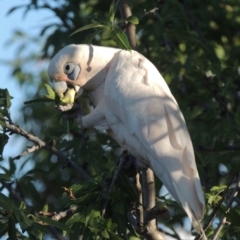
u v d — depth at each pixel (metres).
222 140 13.20
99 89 10.62
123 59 10.48
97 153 10.32
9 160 12.20
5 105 10.23
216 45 14.50
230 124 12.62
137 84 10.15
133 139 9.90
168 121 9.80
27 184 12.16
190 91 13.94
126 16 10.99
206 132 12.62
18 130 10.24
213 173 12.72
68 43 14.59
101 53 10.60
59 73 10.60
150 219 9.73
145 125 9.80
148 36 13.79
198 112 13.11
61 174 14.97
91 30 14.55
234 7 15.12
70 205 9.44
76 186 9.58
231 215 9.27
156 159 9.55
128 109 10.00
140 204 9.66
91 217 9.27
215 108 12.98
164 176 9.48
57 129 12.62
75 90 10.64
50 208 14.87
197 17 14.65
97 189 9.60
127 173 9.94
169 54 13.63
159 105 9.91
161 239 9.80
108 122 10.29
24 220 8.83
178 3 13.60
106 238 9.26
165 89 10.19
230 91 12.98
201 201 9.15
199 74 13.55
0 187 11.91
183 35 13.39
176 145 9.57
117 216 9.67
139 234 9.98
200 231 9.09
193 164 9.43
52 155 14.97
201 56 13.80
